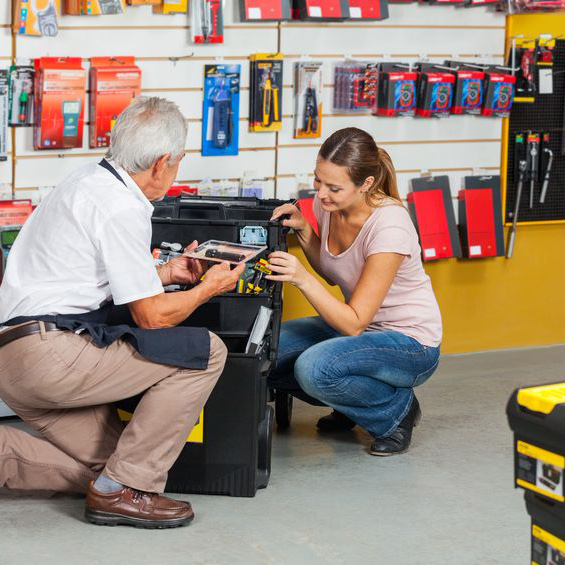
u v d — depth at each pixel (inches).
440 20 190.2
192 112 171.6
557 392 68.6
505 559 111.0
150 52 166.2
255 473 126.7
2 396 115.9
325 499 127.8
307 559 110.0
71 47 159.3
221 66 171.3
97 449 121.1
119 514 115.6
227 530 117.1
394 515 123.1
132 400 126.6
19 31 152.6
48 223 112.2
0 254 157.2
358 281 138.8
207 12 166.9
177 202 150.1
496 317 206.2
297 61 178.7
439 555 111.9
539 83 199.2
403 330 144.2
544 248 208.1
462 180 197.2
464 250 198.8
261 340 127.3
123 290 110.1
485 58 195.6
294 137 180.7
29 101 156.8
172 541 113.4
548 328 212.1
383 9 180.5
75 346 110.2
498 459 144.7
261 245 140.6
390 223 138.0
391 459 143.7
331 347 138.0
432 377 187.6
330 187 134.9
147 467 115.0
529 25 197.9
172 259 131.3
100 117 160.4
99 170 112.7
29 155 159.2
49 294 110.9
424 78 186.4
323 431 157.1
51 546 111.0
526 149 200.5
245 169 178.2
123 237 109.7
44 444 121.4
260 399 127.5
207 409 124.6
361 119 186.9
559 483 65.8
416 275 144.8
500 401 173.5
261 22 174.6
